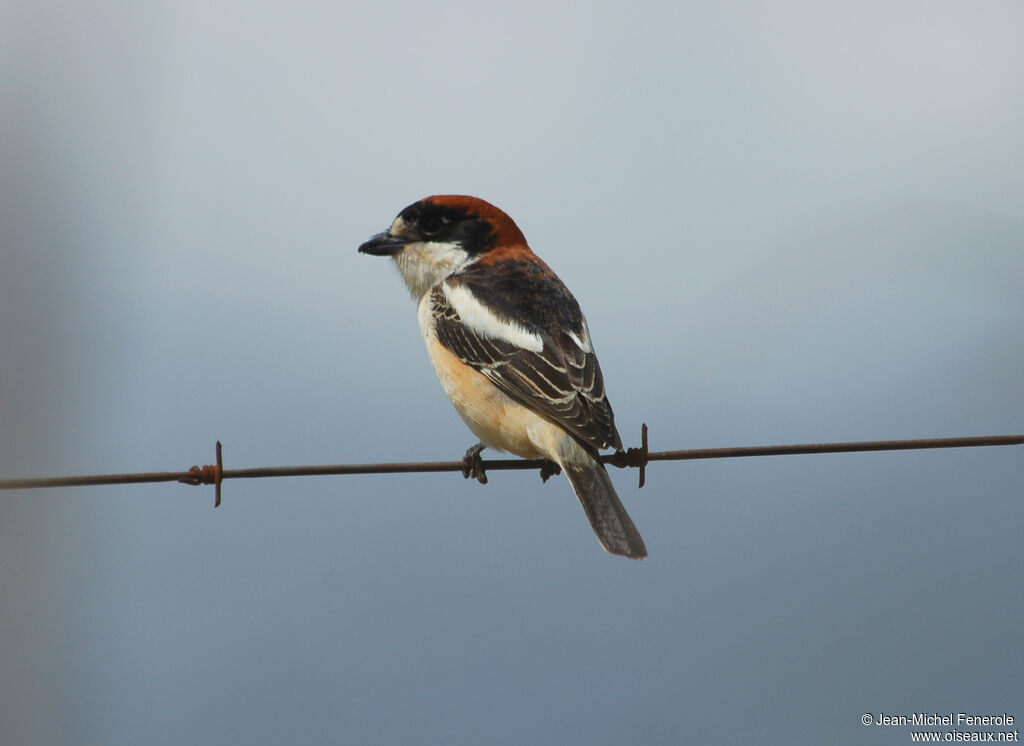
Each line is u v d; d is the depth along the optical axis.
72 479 6.57
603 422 8.45
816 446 7.87
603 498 8.20
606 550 7.89
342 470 7.53
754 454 8.00
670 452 8.17
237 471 7.29
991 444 7.74
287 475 7.46
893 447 7.83
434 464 7.70
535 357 8.81
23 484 6.36
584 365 8.88
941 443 7.84
